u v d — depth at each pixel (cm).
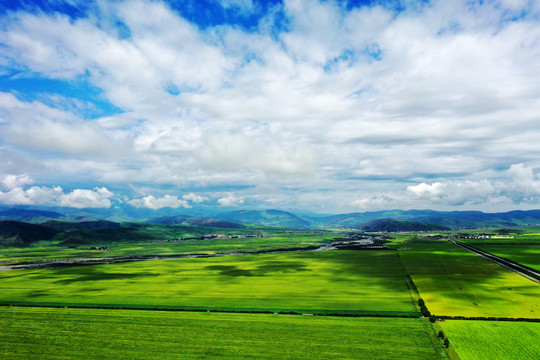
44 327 7519
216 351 6131
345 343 6406
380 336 6725
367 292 10919
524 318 7800
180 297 10525
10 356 6022
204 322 7781
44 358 5944
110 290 11744
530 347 6112
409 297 10069
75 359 5891
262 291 11331
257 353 6022
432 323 7506
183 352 6109
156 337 6856
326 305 9319
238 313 8556
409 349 6069
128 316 8325
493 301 9481
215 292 11238
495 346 6162
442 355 5809
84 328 7431
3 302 10069
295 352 6034
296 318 8025
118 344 6512
